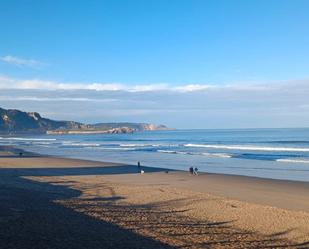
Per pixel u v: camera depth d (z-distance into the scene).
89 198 17.67
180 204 16.56
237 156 47.31
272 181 25.34
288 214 14.41
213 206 16.03
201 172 31.08
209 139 107.06
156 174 29.50
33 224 11.20
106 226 11.65
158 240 10.34
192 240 10.56
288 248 10.27
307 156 46.22
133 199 17.77
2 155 49.81
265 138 102.50
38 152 59.84
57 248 8.96
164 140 108.44
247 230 12.19
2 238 9.43
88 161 41.22
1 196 16.08
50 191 19.36
